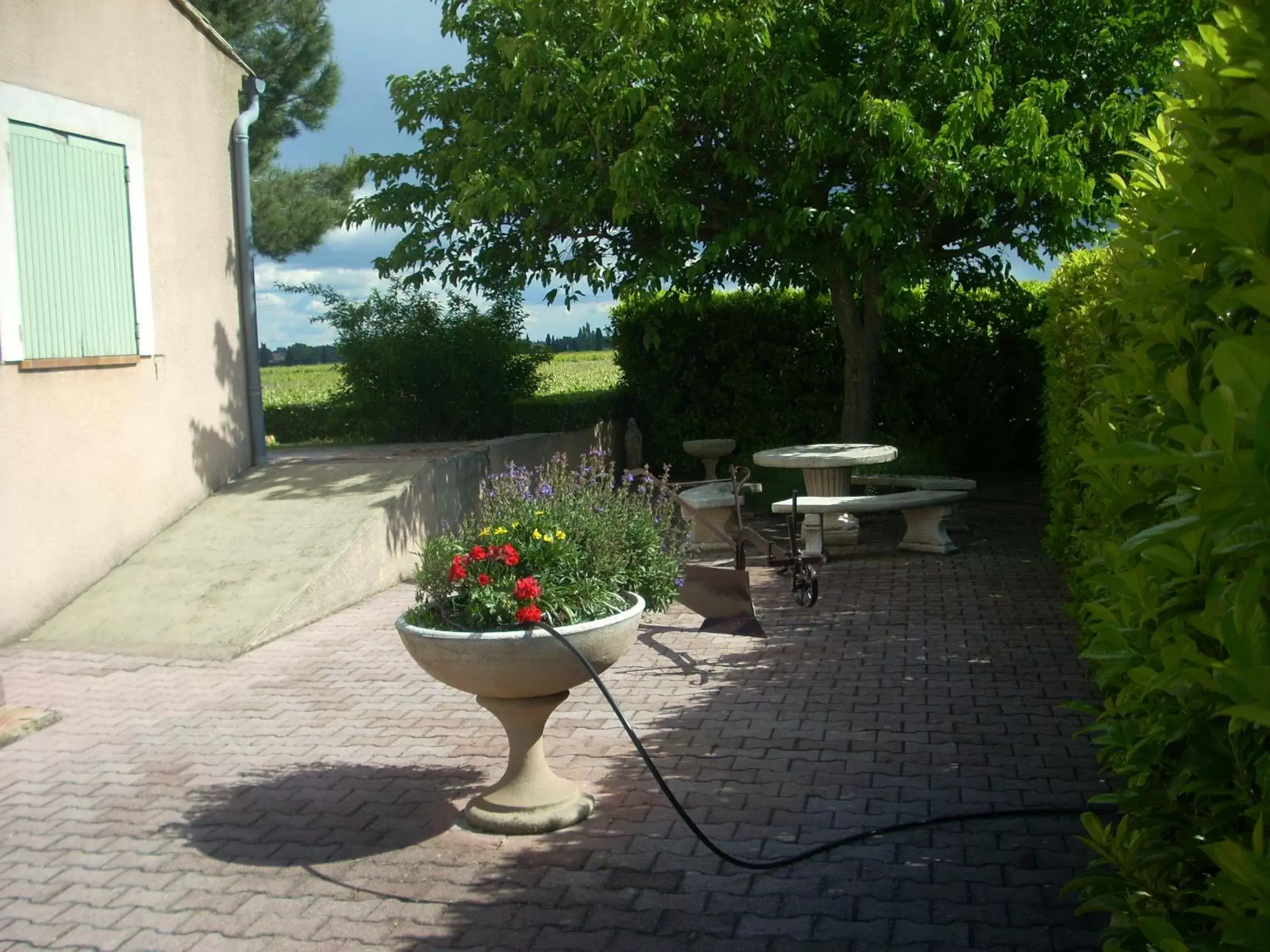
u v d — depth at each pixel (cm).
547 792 467
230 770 542
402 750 564
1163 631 202
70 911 399
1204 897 183
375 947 367
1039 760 516
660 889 399
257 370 1129
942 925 365
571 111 1138
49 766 554
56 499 833
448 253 1310
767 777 505
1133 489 223
